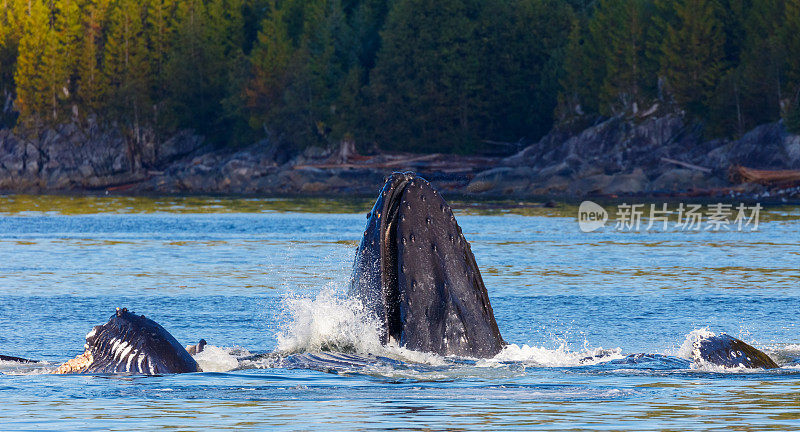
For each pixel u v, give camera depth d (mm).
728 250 128500
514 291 83125
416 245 34562
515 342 55438
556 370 38562
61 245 141125
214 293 82750
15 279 93938
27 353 51469
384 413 31844
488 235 159500
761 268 104438
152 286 88062
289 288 86625
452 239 35156
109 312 70062
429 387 34906
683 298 78062
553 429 29969
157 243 145000
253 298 79125
